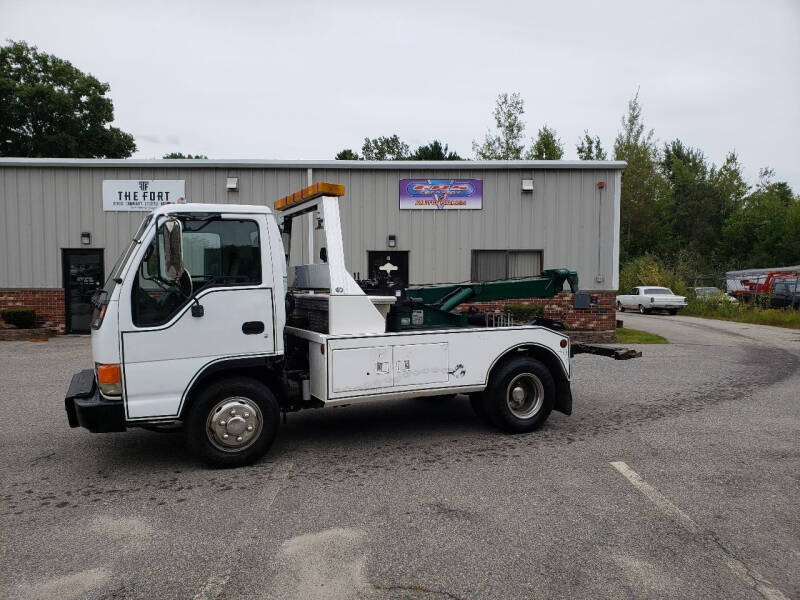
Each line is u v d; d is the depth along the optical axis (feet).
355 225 53.93
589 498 15.47
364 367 18.98
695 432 22.09
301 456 19.30
